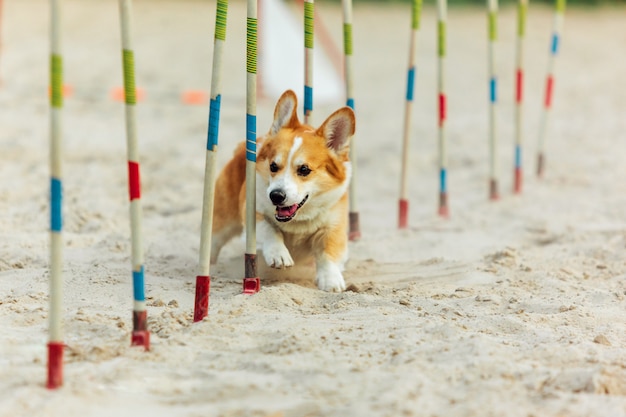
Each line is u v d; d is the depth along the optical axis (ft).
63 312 19.29
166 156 42.93
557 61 73.97
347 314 19.65
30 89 55.36
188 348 16.75
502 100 60.39
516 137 37.76
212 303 20.36
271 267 23.20
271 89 55.67
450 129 52.24
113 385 14.73
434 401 14.26
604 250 27.43
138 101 55.83
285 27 55.52
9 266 23.81
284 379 15.23
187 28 80.28
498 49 78.38
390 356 16.58
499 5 103.14
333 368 15.75
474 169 43.42
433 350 16.79
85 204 32.63
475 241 30.01
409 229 31.96
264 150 22.86
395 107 57.88
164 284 22.53
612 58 76.02
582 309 20.62
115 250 26.21
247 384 14.87
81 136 45.80
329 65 56.39
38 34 72.13
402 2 102.63
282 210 21.98
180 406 13.99
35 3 86.33
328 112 54.24
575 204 35.91
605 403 14.42
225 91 59.57
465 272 25.02
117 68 63.57
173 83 60.85
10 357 16.01
